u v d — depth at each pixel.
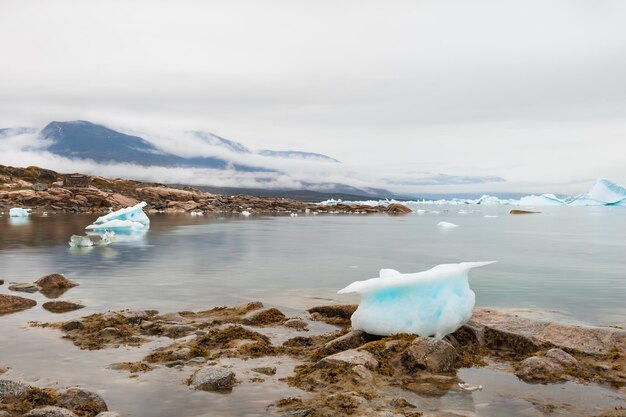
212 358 9.55
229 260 25.80
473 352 10.12
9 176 106.06
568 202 174.38
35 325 11.84
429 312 10.46
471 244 36.66
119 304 14.66
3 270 21.22
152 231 45.62
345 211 109.19
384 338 10.03
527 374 8.72
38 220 57.25
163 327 11.42
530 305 15.15
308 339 10.86
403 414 7.03
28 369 8.85
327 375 8.34
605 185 156.38
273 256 27.95
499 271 22.52
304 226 57.59
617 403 7.58
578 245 36.12
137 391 7.87
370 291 10.77
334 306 13.61
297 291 17.25
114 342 10.53
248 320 12.45
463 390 8.05
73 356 9.59
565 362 9.09
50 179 113.06
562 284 18.97
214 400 7.52
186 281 19.03
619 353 9.58
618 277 20.70
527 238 42.75
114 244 33.31
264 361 9.42
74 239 30.98
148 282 18.67
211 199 106.25
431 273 10.63
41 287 17.03
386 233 47.81
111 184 106.25
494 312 12.41
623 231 51.84
